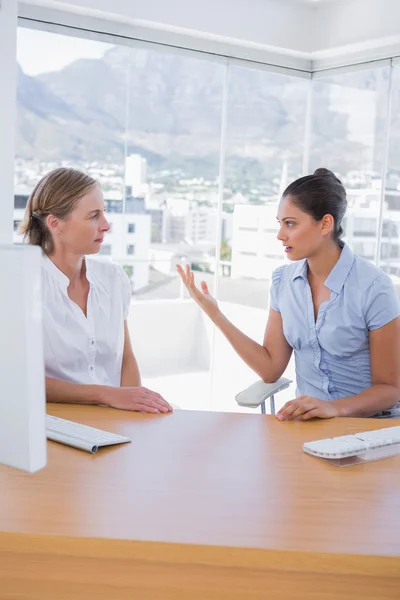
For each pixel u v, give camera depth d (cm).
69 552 117
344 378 231
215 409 496
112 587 119
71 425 172
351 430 181
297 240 220
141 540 116
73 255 217
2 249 102
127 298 236
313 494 139
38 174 489
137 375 239
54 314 215
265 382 233
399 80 432
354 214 465
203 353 605
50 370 217
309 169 495
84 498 133
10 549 118
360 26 428
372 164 451
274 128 494
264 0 440
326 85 482
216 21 424
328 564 115
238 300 516
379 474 151
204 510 129
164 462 154
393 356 219
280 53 470
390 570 115
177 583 118
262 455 160
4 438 108
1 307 104
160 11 405
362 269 225
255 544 116
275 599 118
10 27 357
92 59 475
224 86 466
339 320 224
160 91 511
